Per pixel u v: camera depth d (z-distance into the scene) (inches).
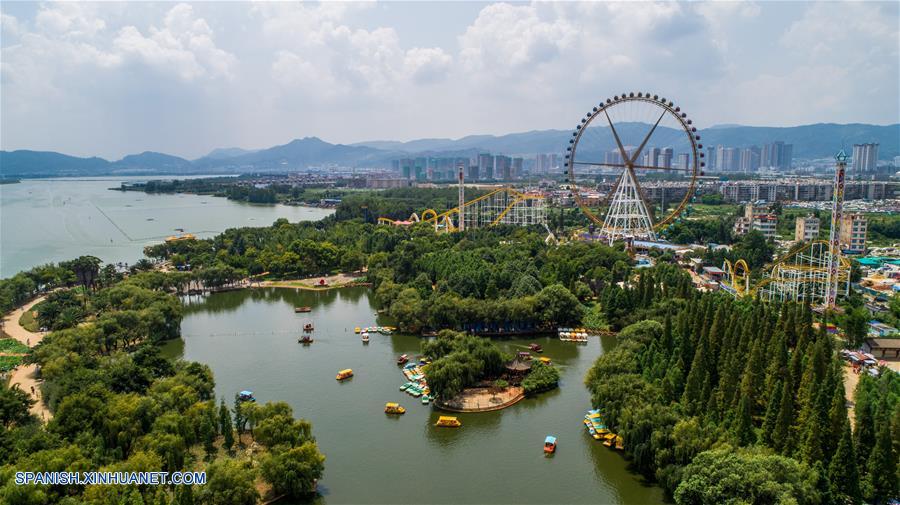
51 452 5024.6
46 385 6963.6
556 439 6338.6
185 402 6259.8
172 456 5270.7
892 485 4606.3
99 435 5502.0
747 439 5241.1
